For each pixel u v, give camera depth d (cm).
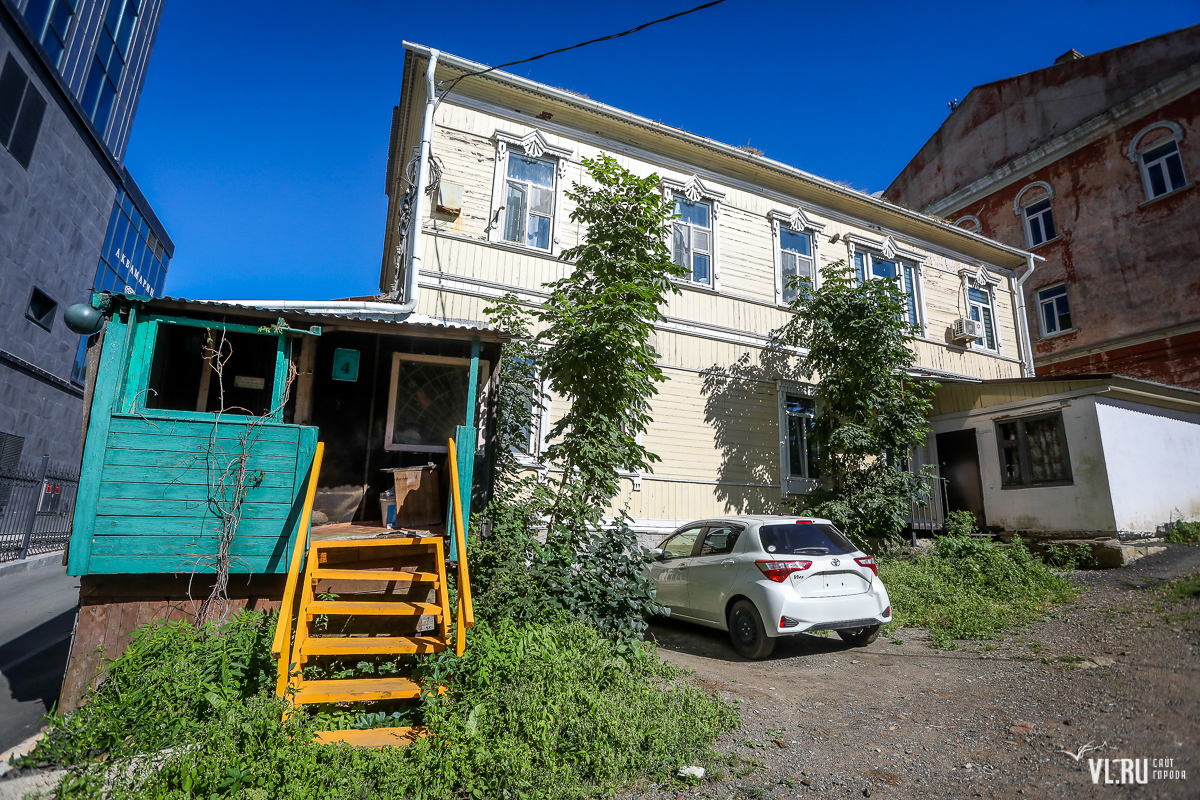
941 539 1093
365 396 849
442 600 521
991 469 1356
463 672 466
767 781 392
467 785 373
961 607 812
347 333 845
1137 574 921
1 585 1124
